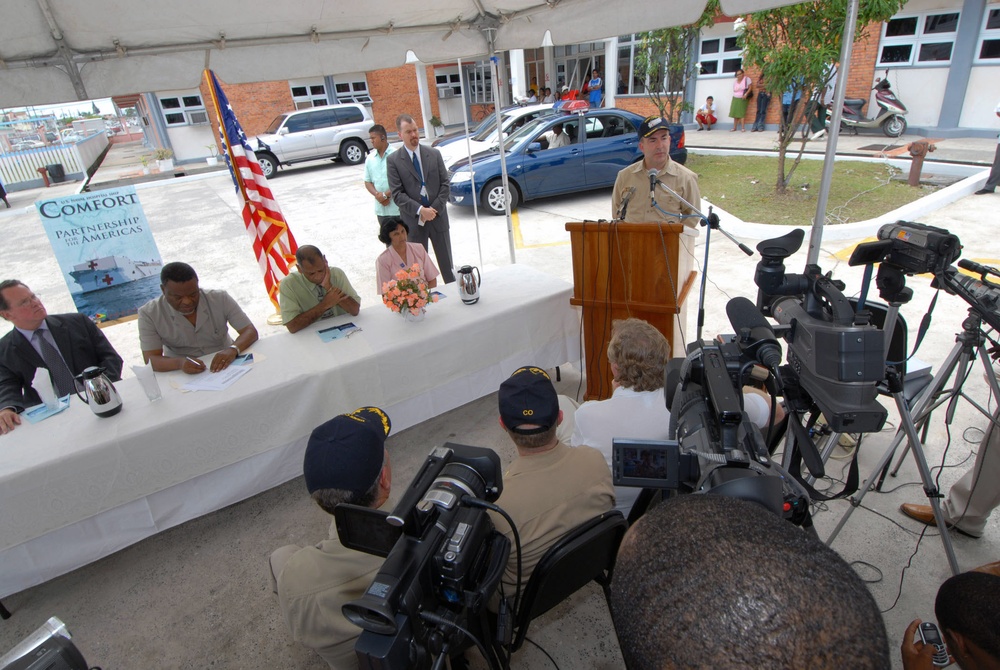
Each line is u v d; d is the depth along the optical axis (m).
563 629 1.96
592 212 7.57
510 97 18.22
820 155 9.26
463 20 3.76
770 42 6.45
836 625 0.44
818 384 1.20
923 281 4.49
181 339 2.79
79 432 2.15
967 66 9.19
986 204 6.23
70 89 2.83
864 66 10.30
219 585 2.28
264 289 5.84
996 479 1.92
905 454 2.40
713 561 0.49
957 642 0.89
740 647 0.43
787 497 1.09
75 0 2.54
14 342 2.55
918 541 2.14
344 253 6.77
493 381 3.12
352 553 1.25
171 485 2.28
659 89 10.54
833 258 5.14
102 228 4.86
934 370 3.23
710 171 9.09
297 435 2.52
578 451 1.54
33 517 2.01
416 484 1.06
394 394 2.76
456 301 3.21
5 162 14.88
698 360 1.30
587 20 3.42
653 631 0.48
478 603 0.97
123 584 2.31
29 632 2.12
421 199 4.62
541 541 1.41
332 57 3.50
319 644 1.25
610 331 3.00
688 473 1.08
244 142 4.18
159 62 3.02
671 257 2.62
